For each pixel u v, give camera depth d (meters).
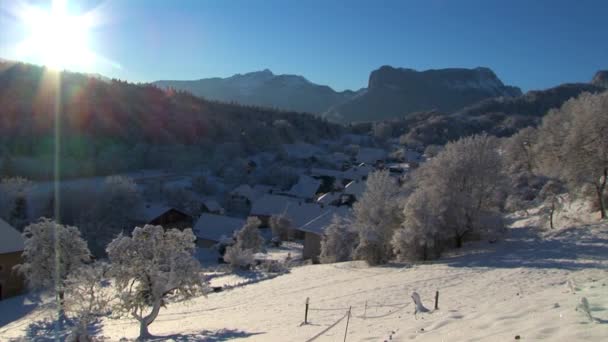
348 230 39.81
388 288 22.52
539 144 49.19
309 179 100.12
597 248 26.53
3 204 59.75
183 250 20.58
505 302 13.13
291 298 24.48
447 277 23.41
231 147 124.50
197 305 27.09
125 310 19.67
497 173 35.00
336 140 189.12
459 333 9.72
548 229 34.44
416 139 186.50
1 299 33.25
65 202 63.59
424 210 32.25
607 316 8.70
